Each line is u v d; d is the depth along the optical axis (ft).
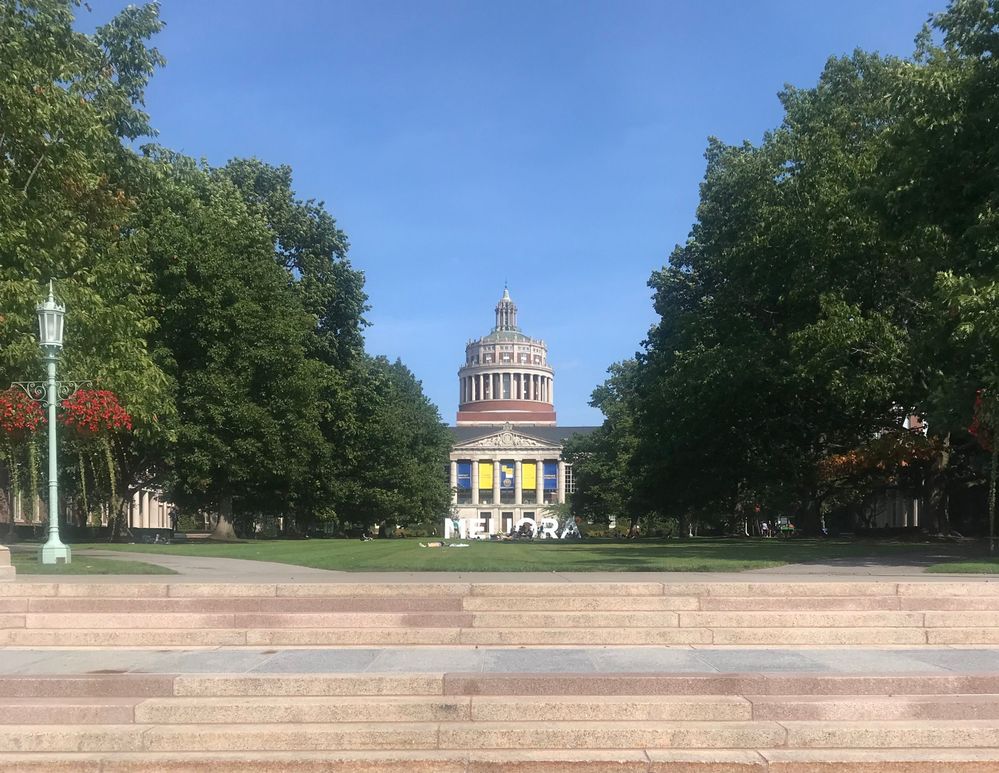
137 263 94.89
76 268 78.38
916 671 26.58
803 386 100.83
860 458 123.24
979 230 57.00
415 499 236.22
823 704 23.93
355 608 34.55
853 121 107.45
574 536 265.95
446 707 23.90
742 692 25.39
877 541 112.06
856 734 22.58
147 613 33.94
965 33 64.39
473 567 48.75
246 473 115.03
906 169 65.41
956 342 62.18
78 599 34.47
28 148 68.39
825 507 211.41
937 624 33.50
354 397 159.74
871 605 34.55
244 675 26.02
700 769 21.29
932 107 63.57
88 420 64.28
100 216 84.64
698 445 133.49
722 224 126.62
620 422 255.70
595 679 25.44
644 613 33.53
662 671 26.63
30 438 66.64
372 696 25.36
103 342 76.54
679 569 48.21
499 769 21.22
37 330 66.90
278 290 121.49
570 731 22.50
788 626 33.32
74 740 22.48
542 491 465.88
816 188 99.30
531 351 557.33
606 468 260.21
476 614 33.35
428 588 35.06
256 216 138.31
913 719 23.84
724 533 242.99
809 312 103.81
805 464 132.16
